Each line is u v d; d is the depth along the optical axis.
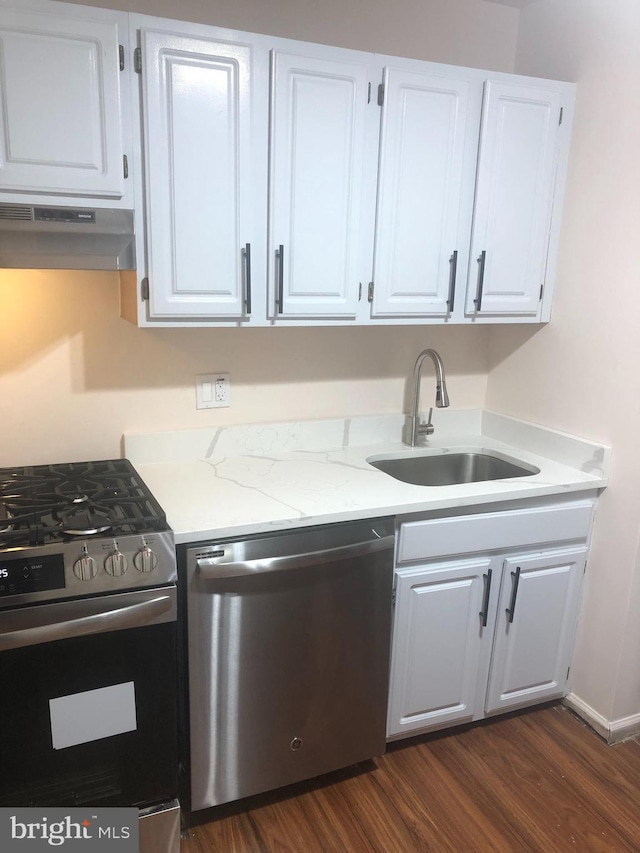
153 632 1.57
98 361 2.04
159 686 1.61
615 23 2.00
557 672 2.32
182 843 1.77
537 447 2.40
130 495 1.76
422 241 2.04
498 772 2.06
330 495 1.90
